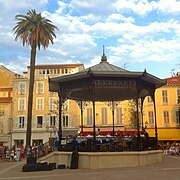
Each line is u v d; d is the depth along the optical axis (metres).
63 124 55.62
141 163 18.95
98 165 18.28
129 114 51.75
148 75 19.95
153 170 16.47
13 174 16.88
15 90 59.34
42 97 57.91
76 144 20.42
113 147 19.28
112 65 22.62
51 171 17.66
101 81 19.53
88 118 53.31
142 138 20.16
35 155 26.98
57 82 21.38
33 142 55.94
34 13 39.97
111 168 18.02
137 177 13.70
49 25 40.50
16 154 31.58
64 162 20.27
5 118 58.66
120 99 27.53
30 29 38.97
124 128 48.97
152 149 21.36
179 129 51.59
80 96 26.27
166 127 51.81
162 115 52.38
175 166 18.53
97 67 21.69
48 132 55.75
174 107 52.66
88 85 19.83
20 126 57.66
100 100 27.55
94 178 13.77
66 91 21.31
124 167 18.33
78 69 59.50
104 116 52.72
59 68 59.28
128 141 20.88
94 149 18.73
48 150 27.53
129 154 18.89
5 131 58.09
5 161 31.11
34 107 57.75
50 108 57.34
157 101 53.03
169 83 53.25
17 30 40.06
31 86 38.31
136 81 20.02
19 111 58.16
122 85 19.80
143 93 24.64
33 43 39.12
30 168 18.20
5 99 59.53
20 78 59.50
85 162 18.72
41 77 58.81
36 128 56.59
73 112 55.56
